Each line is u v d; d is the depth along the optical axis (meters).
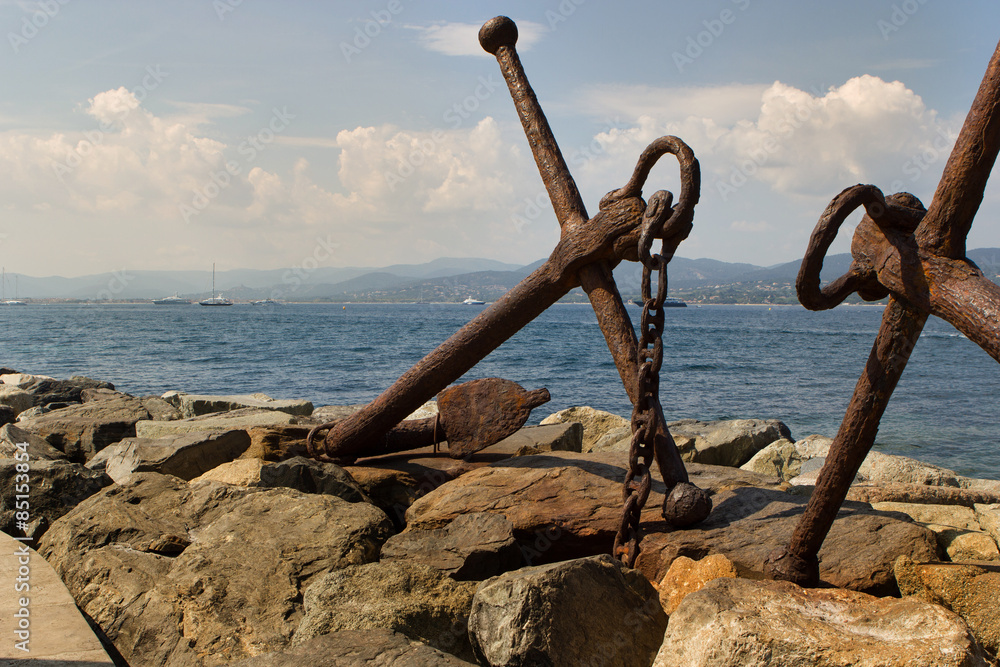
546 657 2.98
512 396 5.48
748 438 9.31
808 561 3.50
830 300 3.20
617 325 4.50
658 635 3.32
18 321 76.81
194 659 3.47
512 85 5.12
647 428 3.77
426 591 3.75
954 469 12.22
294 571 4.03
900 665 2.43
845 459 3.20
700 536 3.95
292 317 101.25
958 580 3.33
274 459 6.12
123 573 4.09
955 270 2.76
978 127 2.59
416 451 6.11
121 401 9.88
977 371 29.42
